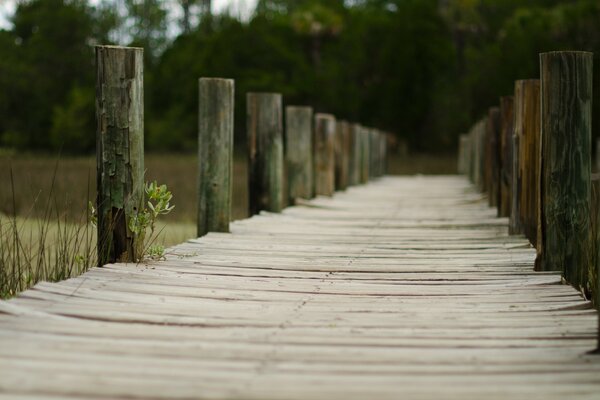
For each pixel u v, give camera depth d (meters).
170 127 33.47
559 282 4.61
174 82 35.97
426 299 4.16
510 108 8.11
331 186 11.84
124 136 4.85
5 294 4.62
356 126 15.24
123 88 4.83
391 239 6.68
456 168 28.78
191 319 3.56
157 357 2.92
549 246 4.95
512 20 33.72
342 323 3.56
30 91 36.00
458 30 38.38
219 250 5.77
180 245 5.98
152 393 2.51
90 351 2.96
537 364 2.94
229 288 4.34
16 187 13.34
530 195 6.57
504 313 3.82
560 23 29.39
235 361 2.90
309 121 10.23
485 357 3.03
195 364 2.84
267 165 8.55
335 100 33.97
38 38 37.84
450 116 34.97
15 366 2.75
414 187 15.80
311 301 4.07
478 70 32.56
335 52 35.09
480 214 9.26
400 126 35.28
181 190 14.54
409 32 34.50
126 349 3.01
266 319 3.61
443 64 35.06
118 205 4.88
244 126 32.12
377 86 35.09
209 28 37.84
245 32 33.12
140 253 4.99
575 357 3.04
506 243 6.36
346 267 5.13
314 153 11.97
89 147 34.28
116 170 4.86
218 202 6.75
